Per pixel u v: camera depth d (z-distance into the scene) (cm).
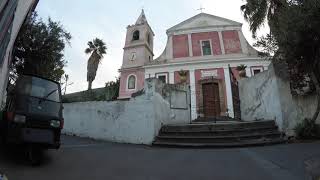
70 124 1315
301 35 855
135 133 1079
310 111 989
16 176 451
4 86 754
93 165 589
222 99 2058
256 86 1278
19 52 1021
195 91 2103
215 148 868
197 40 2317
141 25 2631
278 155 668
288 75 1030
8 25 561
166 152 804
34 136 543
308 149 721
